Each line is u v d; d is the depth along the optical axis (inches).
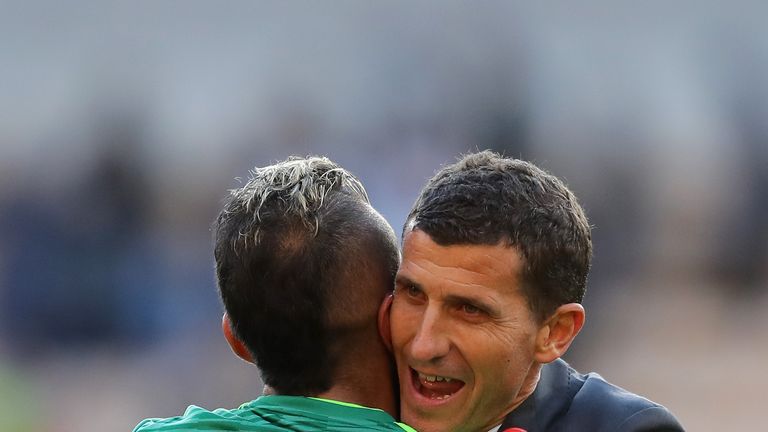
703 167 2674.7
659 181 2586.1
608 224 2391.7
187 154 2596.0
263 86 3221.0
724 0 3435.0
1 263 1868.8
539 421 434.3
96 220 1931.6
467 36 2810.0
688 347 2049.7
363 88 2940.5
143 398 1713.8
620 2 3476.9
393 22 3043.8
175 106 3198.8
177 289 1893.5
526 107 2596.0
